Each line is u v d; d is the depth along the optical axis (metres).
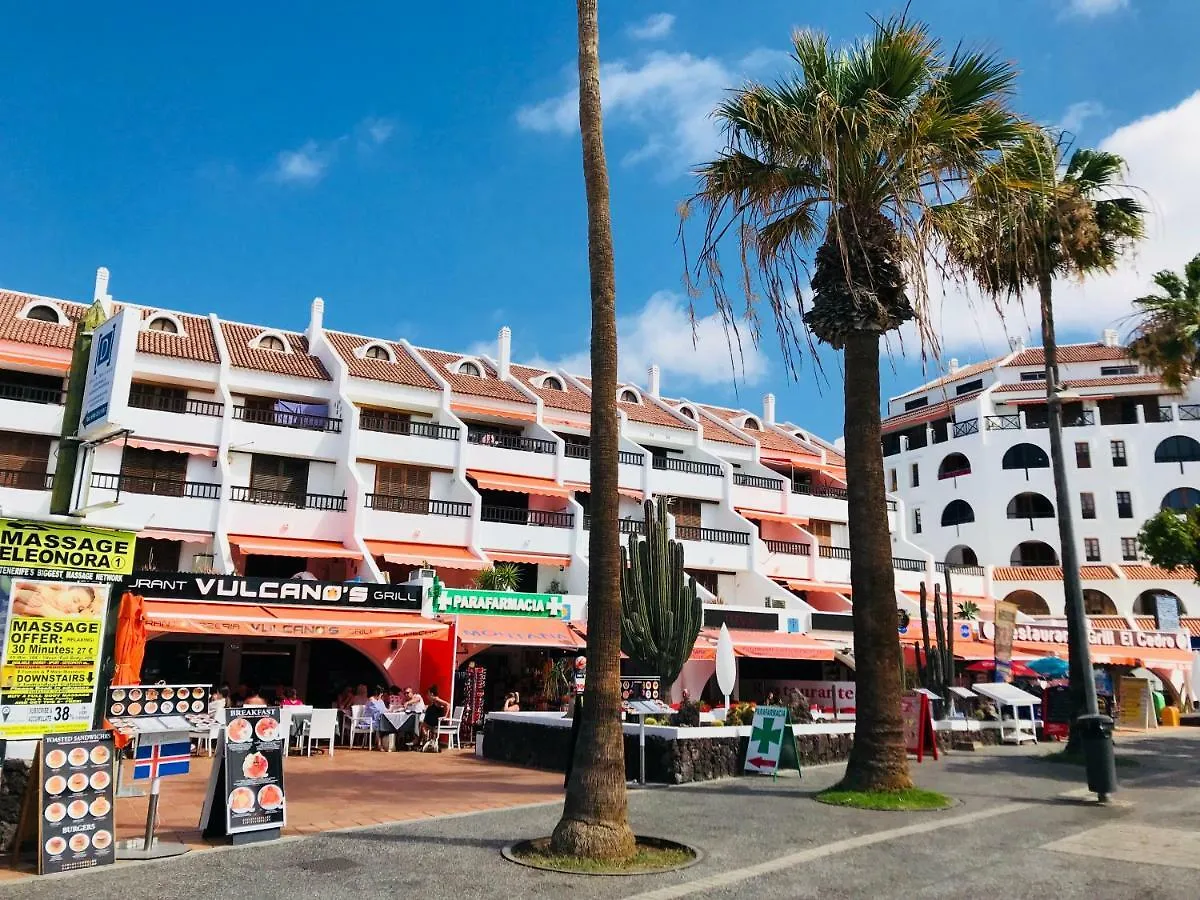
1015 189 12.86
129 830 10.08
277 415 31.06
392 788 13.82
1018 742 22.22
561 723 16.55
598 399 9.92
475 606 25.73
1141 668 38.78
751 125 13.48
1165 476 47.00
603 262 10.14
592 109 10.36
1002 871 8.48
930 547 51.91
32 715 8.70
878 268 13.59
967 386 56.31
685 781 14.48
